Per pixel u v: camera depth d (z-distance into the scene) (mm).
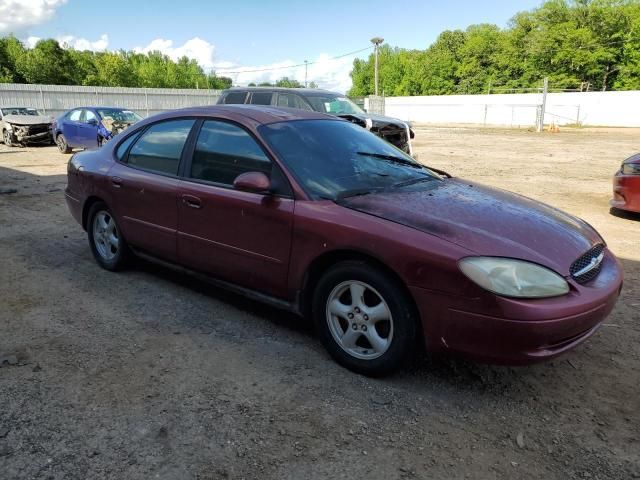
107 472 2334
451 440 2594
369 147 4148
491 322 2658
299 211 3277
